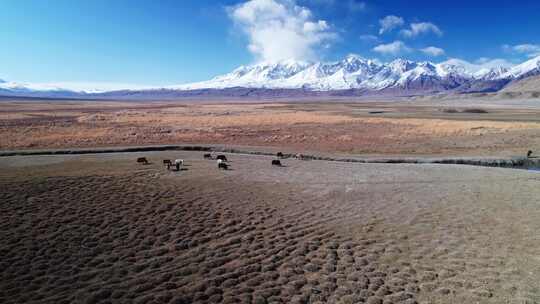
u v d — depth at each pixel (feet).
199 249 57.06
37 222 65.05
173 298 43.14
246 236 62.34
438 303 43.06
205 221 68.64
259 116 330.95
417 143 176.76
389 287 46.52
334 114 367.25
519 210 76.64
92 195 81.05
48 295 43.24
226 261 53.26
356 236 63.26
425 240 61.67
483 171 116.67
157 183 93.45
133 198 79.97
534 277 48.96
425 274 49.90
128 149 152.25
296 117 318.65
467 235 63.72
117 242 58.49
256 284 46.98
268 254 55.67
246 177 103.91
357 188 94.43
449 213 75.20
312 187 94.73
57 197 78.79
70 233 61.00
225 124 257.55
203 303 42.50
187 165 119.75
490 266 52.34
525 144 167.84
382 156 142.82
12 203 73.92
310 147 165.99
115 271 49.34
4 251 53.88
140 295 43.73
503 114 354.13
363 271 50.85
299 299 43.50
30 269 49.24
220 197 83.56
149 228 64.44
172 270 50.03
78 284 45.83
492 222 69.87
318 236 62.90
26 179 92.58
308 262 53.36
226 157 139.95
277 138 192.24
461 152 152.97
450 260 54.24
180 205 76.84
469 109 429.79
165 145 162.61
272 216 72.54
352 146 169.17
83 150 146.10
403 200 84.43
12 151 139.44
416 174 111.96
